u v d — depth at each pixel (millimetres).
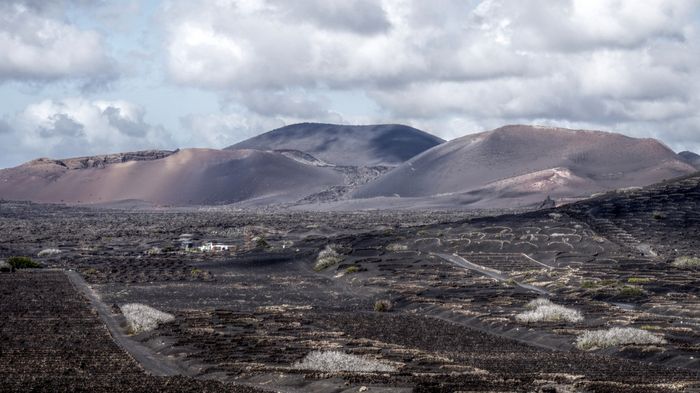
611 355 93000
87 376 72938
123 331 107812
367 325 118625
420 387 65938
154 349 93188
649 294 153500
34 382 68938
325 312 136750
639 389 68000
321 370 76062
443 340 104812
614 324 114312
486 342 103625
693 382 73375
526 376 74375
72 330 105750
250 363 80688
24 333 102250
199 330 105688
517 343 103312
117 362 82125
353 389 66125
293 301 154000
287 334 105500
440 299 149125
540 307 120375
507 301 143875
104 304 139375
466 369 78438
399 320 125562
